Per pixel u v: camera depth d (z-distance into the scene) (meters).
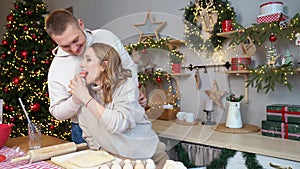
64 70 1.25
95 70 1.01
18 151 1.40
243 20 2.45
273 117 2.08
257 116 2.39
